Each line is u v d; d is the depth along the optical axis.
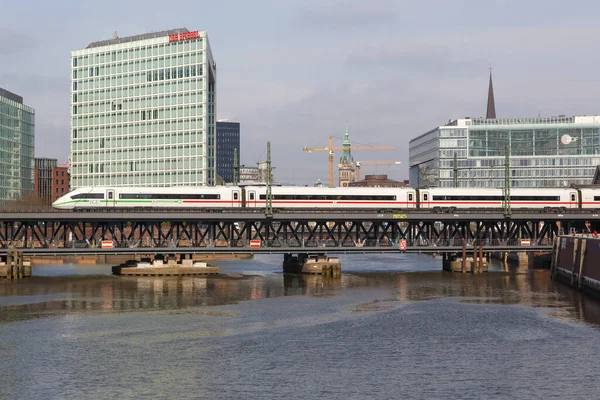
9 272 122.06
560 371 61.50
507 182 139.38
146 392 55.97
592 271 103.50
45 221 123.69
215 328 77.94
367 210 132.12
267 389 56.72
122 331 76.06
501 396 55.31
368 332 76.31
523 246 135.88
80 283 116.31
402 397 55.06
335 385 57.72
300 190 142.88
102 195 139.38
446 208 141.38
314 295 103.50
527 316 86.12
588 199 151.25
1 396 54.88
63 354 66.31
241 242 131.38
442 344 71.00
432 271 142.50
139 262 137.62
